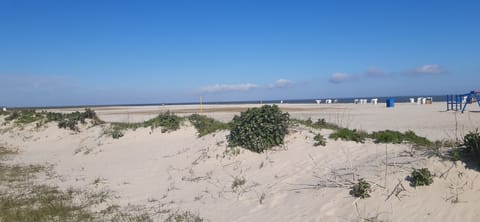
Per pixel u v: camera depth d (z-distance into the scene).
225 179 10.52
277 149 11.89
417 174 7.13
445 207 6.31
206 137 14.90
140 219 7.68
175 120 18.73
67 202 9.09
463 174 7.02
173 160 13.35
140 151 15.79
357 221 6.50
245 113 12.88
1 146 20.47
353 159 9.90
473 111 34.19
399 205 6.70
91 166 14.38
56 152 18.30
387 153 9.50
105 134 19.48
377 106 55.62
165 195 9.61
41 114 26.08
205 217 7.71
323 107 57.00
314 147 11.39
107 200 9.34
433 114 32.19
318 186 8.44
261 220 7.27
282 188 8.99
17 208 8.58
